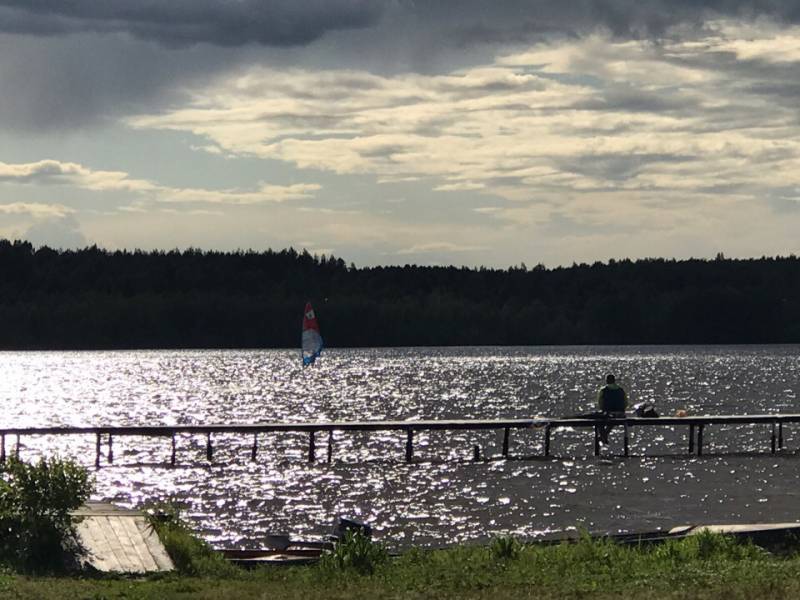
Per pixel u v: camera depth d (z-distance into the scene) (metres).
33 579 22.61
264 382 174.25
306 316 49.53
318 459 69.06
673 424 67.62
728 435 81.19
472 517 47.88
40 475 25.36
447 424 66.19
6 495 25.28
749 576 22.33
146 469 64.00
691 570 23.31
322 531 45.44
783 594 20.41
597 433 68.75
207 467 64.88
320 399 135.50
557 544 29.50
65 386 170.12
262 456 70.69
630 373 186.75
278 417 109.38
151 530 26.88
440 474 61.16
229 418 109.25
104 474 61.56
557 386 154.38
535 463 65.25
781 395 132.50
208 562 26.09
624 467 62.97
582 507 49.84
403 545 41.47
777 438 78.81
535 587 22.06
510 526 45.62
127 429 64.75
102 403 134.25
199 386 166.25
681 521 46.19
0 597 20.48
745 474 59.78
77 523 25.91
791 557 26.97
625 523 45.91
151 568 24.95
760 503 50.50
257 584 23.06
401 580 23.28
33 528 24.95
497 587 22.11
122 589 21.66
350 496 53.84
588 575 23.53
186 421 106.31
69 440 81.50
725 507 49.41
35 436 84.38
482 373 191.88
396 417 107.06
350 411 115.69
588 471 61.53
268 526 46.56
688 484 56.22
